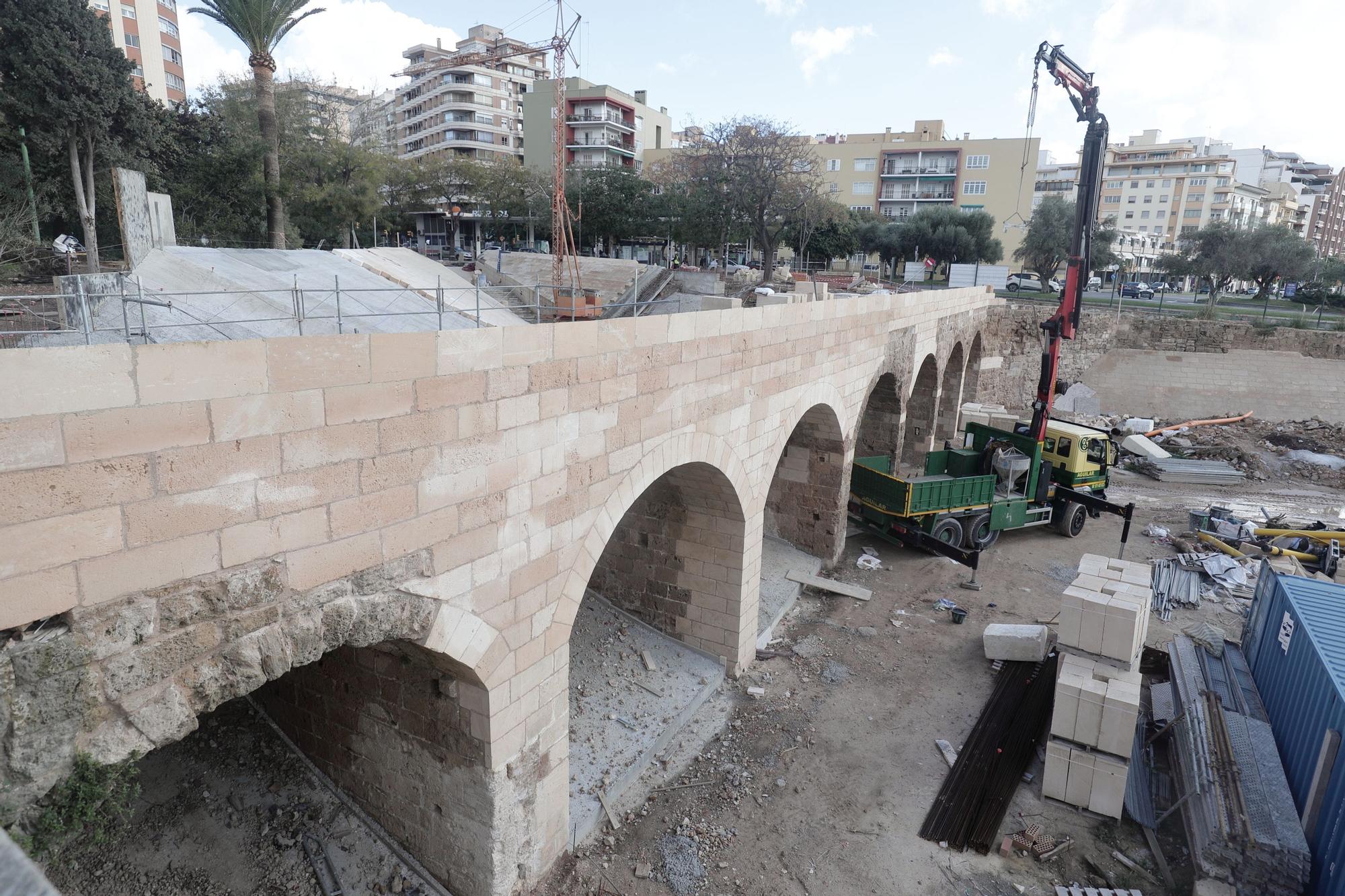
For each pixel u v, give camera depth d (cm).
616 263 3017
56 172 2481
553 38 4262
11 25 2131
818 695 1351
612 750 1158
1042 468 2047
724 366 1148
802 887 951
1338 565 1895
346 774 947
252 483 550
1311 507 2400
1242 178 11500
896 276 6206
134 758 515
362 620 644
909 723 1274
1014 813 1081
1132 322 3894
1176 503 2444
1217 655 1359
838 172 7619
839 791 1116
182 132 3111
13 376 430
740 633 1370
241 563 554
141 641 508
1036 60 1947
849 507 1994
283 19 2120
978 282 4688
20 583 448
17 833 470
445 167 5919
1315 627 1062
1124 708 1033
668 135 9044
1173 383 3656
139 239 1226
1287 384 3538
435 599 709
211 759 969
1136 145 11006
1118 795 1051
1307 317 4381
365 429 619
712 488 1276
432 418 675
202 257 1286
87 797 490
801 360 1433
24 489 443
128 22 5184
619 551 1453
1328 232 12756
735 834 1032
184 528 518
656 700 1286
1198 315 4203
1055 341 1959
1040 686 1344
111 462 476
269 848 888
